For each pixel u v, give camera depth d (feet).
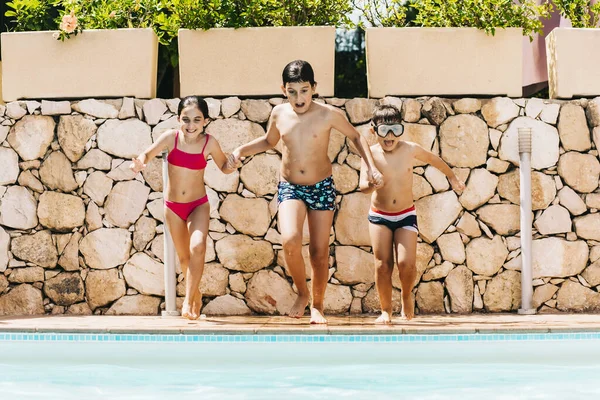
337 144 21.07
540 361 14.74
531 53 28.48
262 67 21.36
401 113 21.11
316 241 18.17
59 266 21.30
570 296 20.97
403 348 14.67
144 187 21.26
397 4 24.62
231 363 14.62
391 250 18.69
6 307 21.29
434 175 20.98
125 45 21.54
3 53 21.74
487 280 20.90
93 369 14.14
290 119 18.48
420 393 12.05
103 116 21.45
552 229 21.04
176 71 29.84
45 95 21.67
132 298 21.09
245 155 19.04
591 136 21.29
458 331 15.20
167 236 20.53
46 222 21.34
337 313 20.77
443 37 21.30
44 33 21.67
